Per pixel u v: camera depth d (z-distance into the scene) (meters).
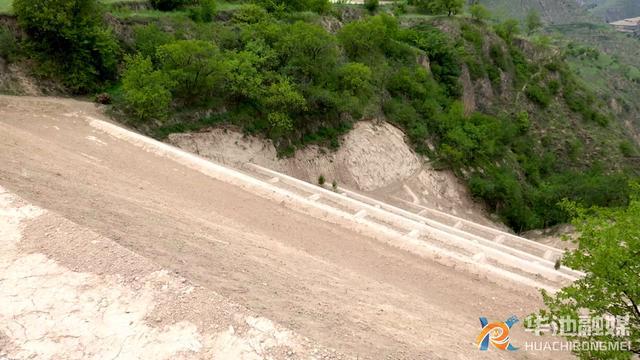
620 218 10.04
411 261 16.64
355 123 37.50
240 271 10.23
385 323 9.89
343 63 38.31
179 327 7.30
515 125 57.62
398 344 8.81
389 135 39.12
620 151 62.12
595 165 58.62
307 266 12.77
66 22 24.47
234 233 13.98
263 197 19.83
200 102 28.20
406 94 45.16
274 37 33.38
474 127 43.59
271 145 30.88
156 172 19.02
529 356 11.05
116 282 8.05
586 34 184.38
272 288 9.74
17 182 11.59
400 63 49.00
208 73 26.75
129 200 13.55
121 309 7.57
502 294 15.27
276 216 17.97
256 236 14.65
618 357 8.62
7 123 20.06
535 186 48.53
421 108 44.44
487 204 40.56
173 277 8.29
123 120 24.72
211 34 32.47
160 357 6.87
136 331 7.23
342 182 34.28
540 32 161.75
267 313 8.13
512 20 72.44
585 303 9.41
